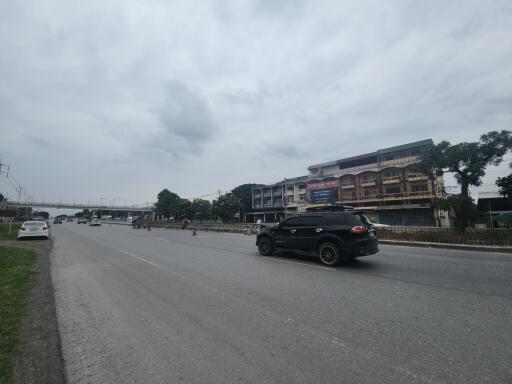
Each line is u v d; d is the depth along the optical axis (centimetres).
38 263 842
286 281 598
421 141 3938
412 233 1457
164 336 337
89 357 290
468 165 1756
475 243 1194
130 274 683
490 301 456
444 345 306
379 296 487
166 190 6338
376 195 4097
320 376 250
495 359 274
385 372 254
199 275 662
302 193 5497
